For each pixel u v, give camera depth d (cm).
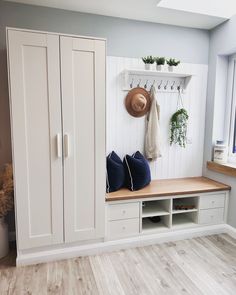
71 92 193
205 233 257
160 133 276
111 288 175
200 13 238
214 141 286
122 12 236
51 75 187
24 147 188
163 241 241
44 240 203
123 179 241
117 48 250
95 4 219
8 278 185
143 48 259
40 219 200
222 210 262
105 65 199
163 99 275
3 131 227
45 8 225
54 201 201
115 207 222
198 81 286
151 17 247
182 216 274
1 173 228
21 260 199
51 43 183
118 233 227
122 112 260
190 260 212
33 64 182
